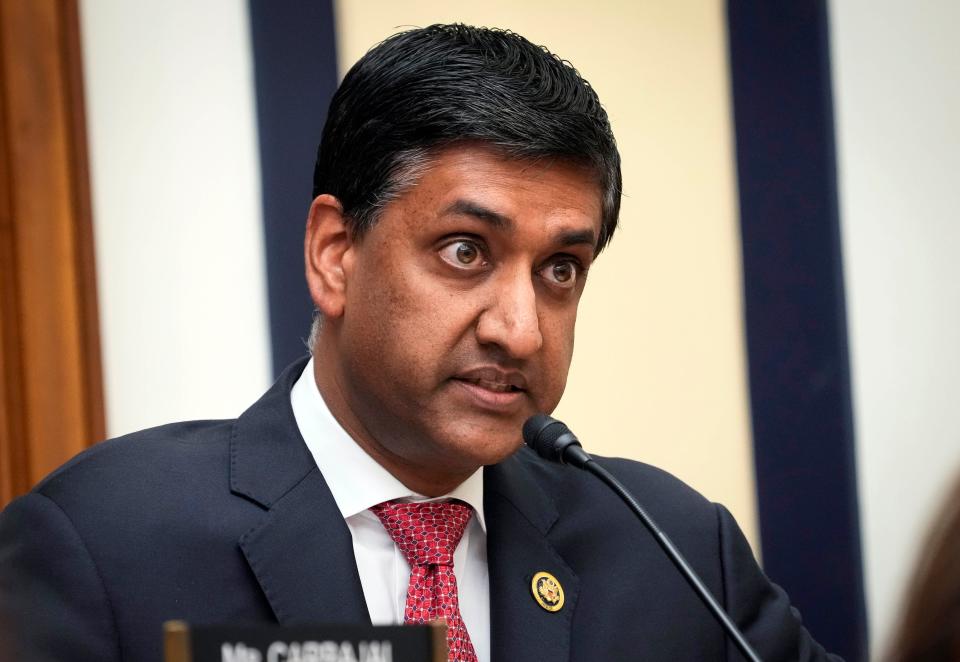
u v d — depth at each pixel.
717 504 3.86
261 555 3.11
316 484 3.25
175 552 3.10
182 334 5.43
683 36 6.20
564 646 3.26
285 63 5.59
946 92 6.44
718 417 6.18
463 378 2.99
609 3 6.12
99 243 5.36
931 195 6.41
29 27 5.18
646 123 6.15
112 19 5.41
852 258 6.31
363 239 3.07
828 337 6.25
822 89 6.26
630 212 6.10
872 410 6.31
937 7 6.45
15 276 5.18
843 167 6.31
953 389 6.39
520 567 3.34
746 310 6.21
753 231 6.22
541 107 2.94
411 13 5.82
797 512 6.21
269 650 2.04
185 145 5.46
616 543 3.56
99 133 5.37
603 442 6.02
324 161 3.22
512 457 3.61
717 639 3.56
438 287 2.97
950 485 1.90
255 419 3.40
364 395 3.12
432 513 3.25
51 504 3.17
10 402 5.14
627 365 6.07
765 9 6.26
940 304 6.41
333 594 3.10
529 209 2.94
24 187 5.18
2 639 2.99
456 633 3.09
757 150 6.23
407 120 2.96
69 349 5.20
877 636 6.21
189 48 5.49
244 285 5.51
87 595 3.02
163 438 3.41
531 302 2.95
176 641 2.03
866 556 6.25
